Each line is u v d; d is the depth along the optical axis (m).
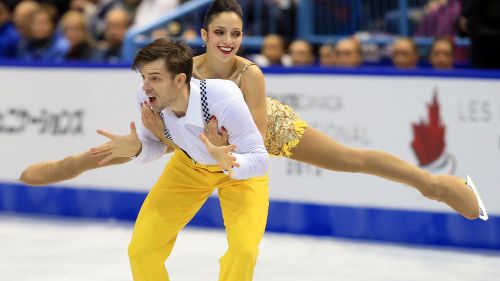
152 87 7.35
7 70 15.32
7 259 11.80
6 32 17.84
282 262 11.86
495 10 14.20
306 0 16.94
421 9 16.58
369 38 16.64
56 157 15.08
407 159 13.13
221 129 7.43
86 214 14.93
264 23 17.12
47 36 17.62
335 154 8.54
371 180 13.28
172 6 17.86
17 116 15.30
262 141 7.51
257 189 7.95
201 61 8.28
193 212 8.23
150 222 7.98
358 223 13.38
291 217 13.76
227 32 7.94
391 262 11.95
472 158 12.86
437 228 13.04
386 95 13.17
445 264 11.89
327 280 10.91
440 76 12.91
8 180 15.40
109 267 11.40
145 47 7.37
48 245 12.75
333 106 13.45
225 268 7.64
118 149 7.71
